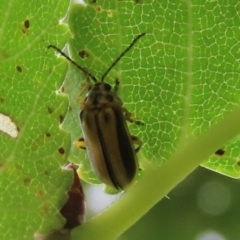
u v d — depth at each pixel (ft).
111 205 0.19
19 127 0.20
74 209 0.19
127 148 0.20
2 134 0.20
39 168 0.20
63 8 0.19
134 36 0.20
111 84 0.20
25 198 0.20
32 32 0.19
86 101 0.21
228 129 0.20
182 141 0.20
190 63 0.20
